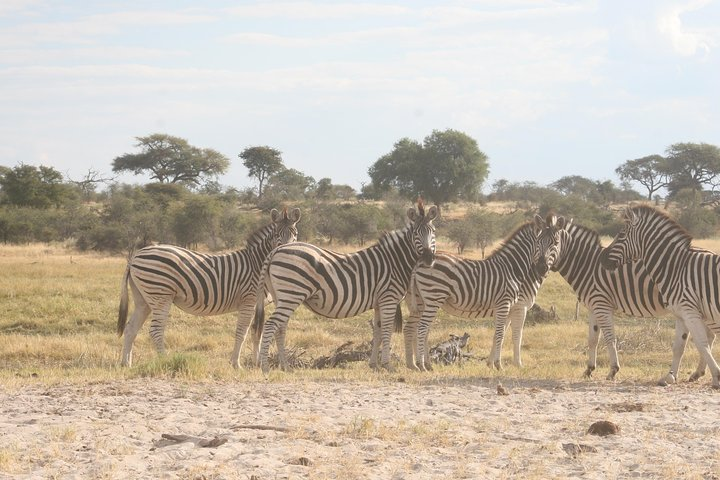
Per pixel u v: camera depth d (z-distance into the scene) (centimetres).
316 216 5822
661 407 998
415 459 735
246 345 1888
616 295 1305
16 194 7144
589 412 962
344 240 5562
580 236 1355
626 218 1230
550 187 11156
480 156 8600
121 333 1454
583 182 10725
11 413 930
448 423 870
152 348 1848
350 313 1369
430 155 8438
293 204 6850
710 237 6041
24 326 2155
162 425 859
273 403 993
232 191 9138
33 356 1727
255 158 9700
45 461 718
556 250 1340
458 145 8556
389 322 1397
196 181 9394
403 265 1398
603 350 1867
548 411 973
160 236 5284
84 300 2427
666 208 7219
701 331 1152
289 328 2141
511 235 1512
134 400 1014
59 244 5472
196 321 2184
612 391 1145
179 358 1272
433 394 1090
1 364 1644
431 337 1995
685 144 9694
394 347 1800
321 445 784
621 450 773
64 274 3041
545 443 789
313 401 1016
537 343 1966
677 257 1175
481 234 4712
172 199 6894
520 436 823
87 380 1188
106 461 708
